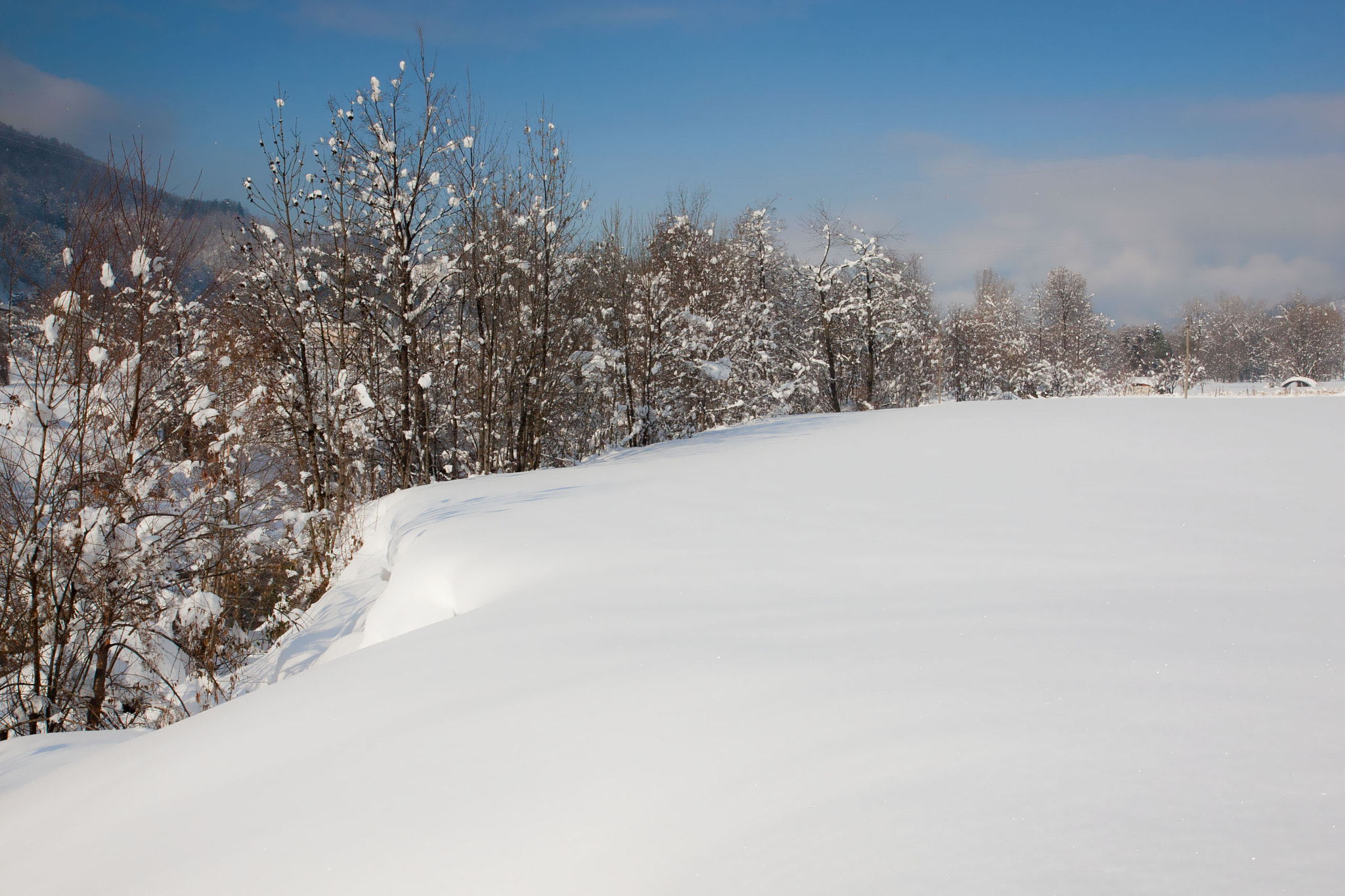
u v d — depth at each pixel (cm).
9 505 588
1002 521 397
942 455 631
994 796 153
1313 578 279
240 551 746
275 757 235
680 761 184
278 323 1148
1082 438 662
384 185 1249
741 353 2178
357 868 170
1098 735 172
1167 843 134
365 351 1265
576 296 1529
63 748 363
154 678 613
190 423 673
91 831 227
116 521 603
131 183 642
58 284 599
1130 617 248
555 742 205
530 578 393
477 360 1388
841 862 140
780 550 377
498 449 1363
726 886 140
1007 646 229
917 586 303
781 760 177
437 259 1276
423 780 199
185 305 718
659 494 572
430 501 746
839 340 2953
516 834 169
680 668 238
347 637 589
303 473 1100
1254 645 218
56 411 591
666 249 2145
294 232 1149
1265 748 161
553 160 1385
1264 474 471
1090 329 5572
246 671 625
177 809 222
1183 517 380
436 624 343
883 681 211
